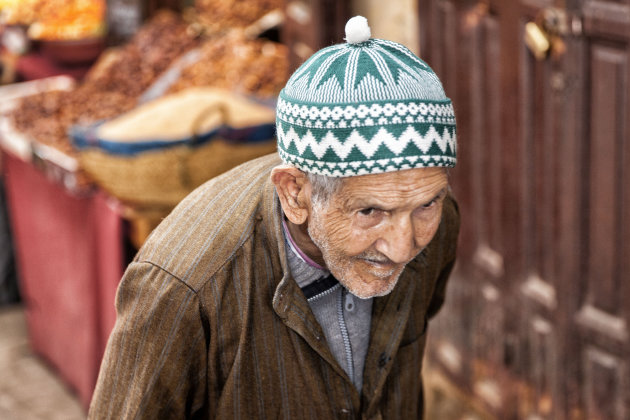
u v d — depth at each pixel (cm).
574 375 260
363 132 110
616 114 225
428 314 174
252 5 449
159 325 133
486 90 274
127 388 138
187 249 134
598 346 249
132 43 459
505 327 288
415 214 117
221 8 455
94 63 499
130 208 314
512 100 261
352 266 121
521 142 261
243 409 141
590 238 243
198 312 132
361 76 112
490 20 265
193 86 402
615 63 221
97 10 504
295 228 131
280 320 135
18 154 374
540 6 239
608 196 234
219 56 417
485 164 282
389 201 112
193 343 135
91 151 309
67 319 369
